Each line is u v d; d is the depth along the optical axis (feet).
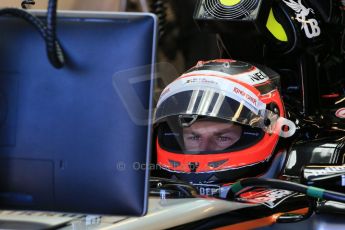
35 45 10.55
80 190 10.53
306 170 18.38
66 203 10.64
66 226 12.94
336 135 22.50
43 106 10.53
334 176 17.88
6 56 10.62
